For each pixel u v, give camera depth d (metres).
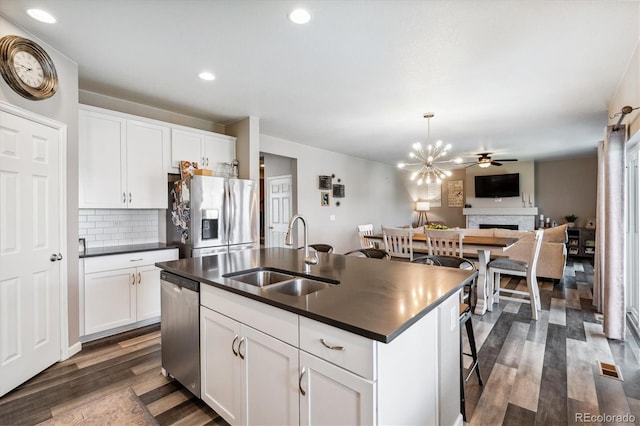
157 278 3.41
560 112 4.06
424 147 6.23
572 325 3.31
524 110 3.97
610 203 2.97
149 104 3.72
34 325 2.31
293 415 1.36
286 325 1.38
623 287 2.93
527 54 2.54
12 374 2.13
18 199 2.17
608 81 3.08
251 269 2.14
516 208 8.43
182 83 3.11
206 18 2.04
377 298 1.45
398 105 3.78
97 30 2.19
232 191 3.82
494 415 1.88
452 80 3.05
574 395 2.07
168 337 2.21
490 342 2.91
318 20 2.07
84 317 2.86
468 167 9.26
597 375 2.32
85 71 2.84
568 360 2.55
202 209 3.51
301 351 1.32
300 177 6.07
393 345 1.18
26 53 2.18
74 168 2.67
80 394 2.10
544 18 2.05
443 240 3.92
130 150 3.33
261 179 7.75
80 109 2.96
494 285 4.45
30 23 2.11
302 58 2.60
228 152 4.29
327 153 6.74
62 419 1.84
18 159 2.17
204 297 1.88
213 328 1.81
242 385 1.62
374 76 2.96
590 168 7.96
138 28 2.16
